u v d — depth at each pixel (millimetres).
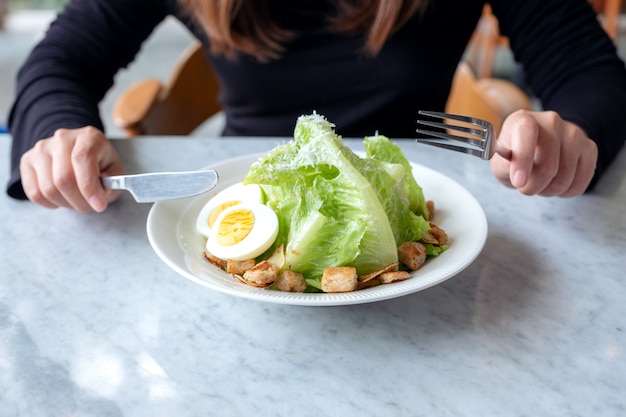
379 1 720
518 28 777
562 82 715
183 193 460
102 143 558
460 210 484
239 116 871
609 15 1912
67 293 442
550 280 452
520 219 536
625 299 430
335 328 406
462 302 429
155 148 670
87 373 367
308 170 409
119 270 469
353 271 383
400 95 794
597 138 589
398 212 435
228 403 345
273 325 410
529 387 353
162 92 866
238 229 424
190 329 406
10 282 454
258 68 804
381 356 379
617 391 349
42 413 338
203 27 767
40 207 560
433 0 774
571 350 381
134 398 348
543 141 516
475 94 829
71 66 745
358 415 335
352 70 789
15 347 388
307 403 344
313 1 763
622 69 706
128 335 400
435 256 431
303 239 399
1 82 1828
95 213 546
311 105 825
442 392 350
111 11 804
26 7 2273
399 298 434
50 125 614
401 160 473
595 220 534
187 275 384
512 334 396
